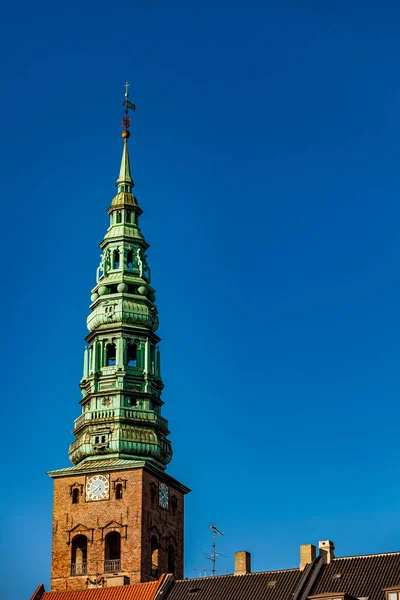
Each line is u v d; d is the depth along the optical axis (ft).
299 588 388.98
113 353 483.51
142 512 449.89
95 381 474.49
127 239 494.59
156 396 478.18
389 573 386.52
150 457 466.29
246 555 418.10
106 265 492.13
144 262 495.00
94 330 481.46
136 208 502.79
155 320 487.20
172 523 468.75
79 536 454.81
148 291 489.67
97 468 458.50
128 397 471.62
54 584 450.71
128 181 508.12
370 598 378.12
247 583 405.80
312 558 404.57
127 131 516.73
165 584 418.92
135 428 467.11
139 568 442.91
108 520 451.94
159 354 488.44
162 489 466.70
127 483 454.81
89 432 466.70
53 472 463.83
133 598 417.49
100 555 449.06
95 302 485.97
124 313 479.41
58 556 454.40
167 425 479.41
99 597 422.82
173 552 465.47
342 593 375.66
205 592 408.87
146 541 449.06
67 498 460.55
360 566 393.70
